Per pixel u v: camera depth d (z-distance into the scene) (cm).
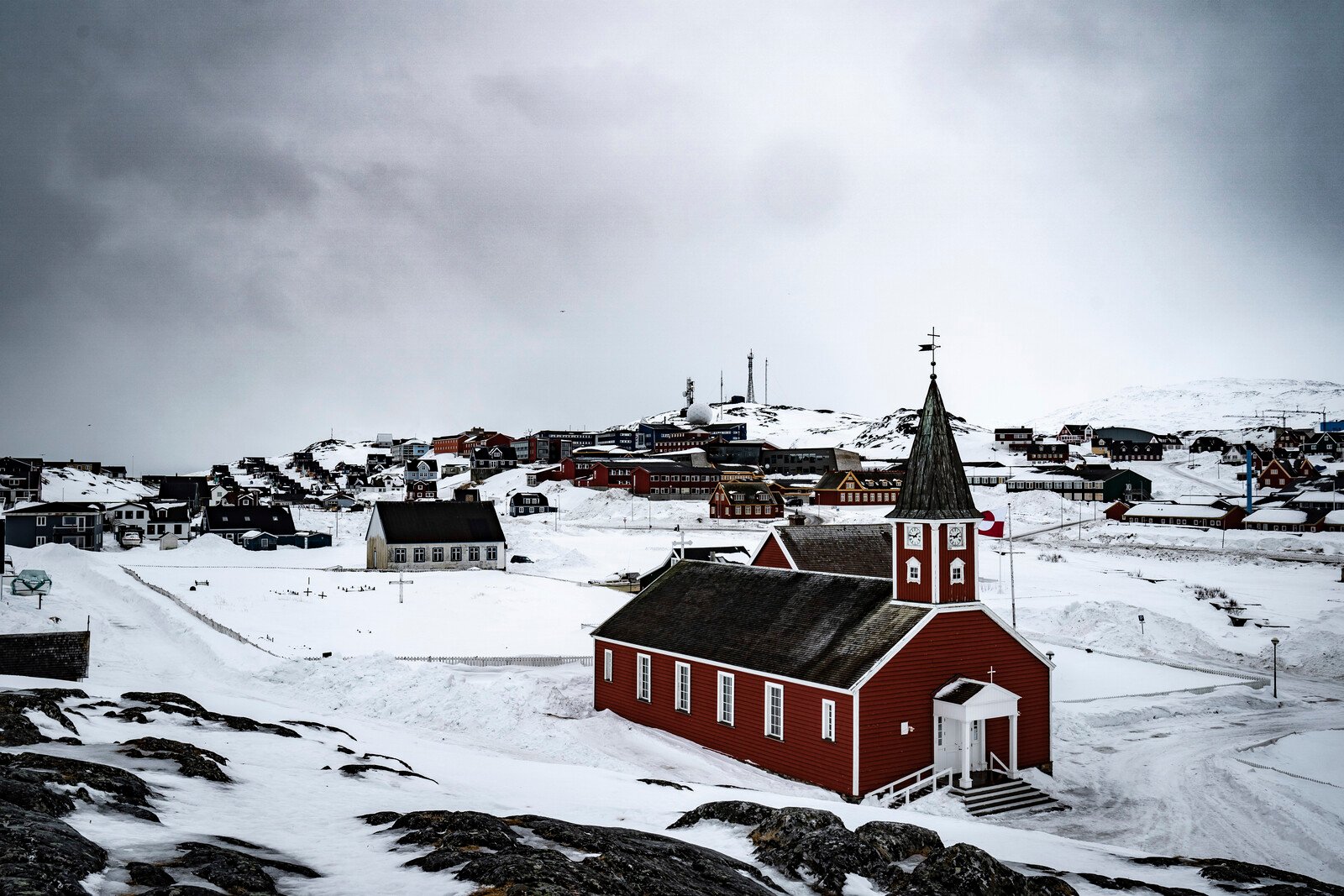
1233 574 10650
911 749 3612
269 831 1568
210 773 1953
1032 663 3991
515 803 2355
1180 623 7319
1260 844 3222
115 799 1559
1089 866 2358
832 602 4106
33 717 2225
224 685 4559
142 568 9206
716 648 4191
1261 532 14375
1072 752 4322
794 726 3747
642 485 19262
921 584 3778
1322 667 6300
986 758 3791
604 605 7812
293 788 2028
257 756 2408
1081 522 16488
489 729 4062
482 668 5516
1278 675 6228
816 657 3762
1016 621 7506
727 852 1967
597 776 3123
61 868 1072
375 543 10394
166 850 1317
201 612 6469
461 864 1345
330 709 4250
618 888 1312
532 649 5994
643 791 2867
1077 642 6869
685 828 2216
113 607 6675
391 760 2722
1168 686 5569
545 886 1191
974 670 3809
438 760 3103
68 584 7669
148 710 2762
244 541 11988
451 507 10631
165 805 1653
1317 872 2956
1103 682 5650
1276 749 4394
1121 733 4700
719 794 2975
